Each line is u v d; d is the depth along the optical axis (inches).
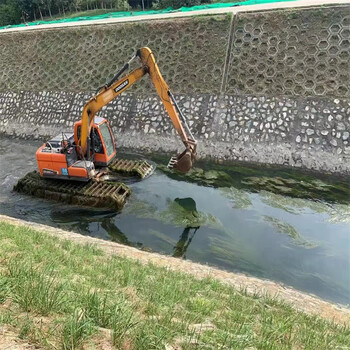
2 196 541.6
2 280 166.4
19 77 936.3
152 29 839.1
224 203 518.6
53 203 514.9
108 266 279.0
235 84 721.0
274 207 505.7
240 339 166.6
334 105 638.5
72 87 863.1
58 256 272.7
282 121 659.4
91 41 896.9
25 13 1770.4
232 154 666.2
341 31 674.2
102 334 140.9
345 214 481.1
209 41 776.9
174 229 458.6
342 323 279.3
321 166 607.5
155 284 247.0
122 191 518.6
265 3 891.4
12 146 788.6
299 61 689.6
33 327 133.4
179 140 709.3
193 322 189.2
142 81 790.5
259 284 339.0
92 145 545.3
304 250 413.1
